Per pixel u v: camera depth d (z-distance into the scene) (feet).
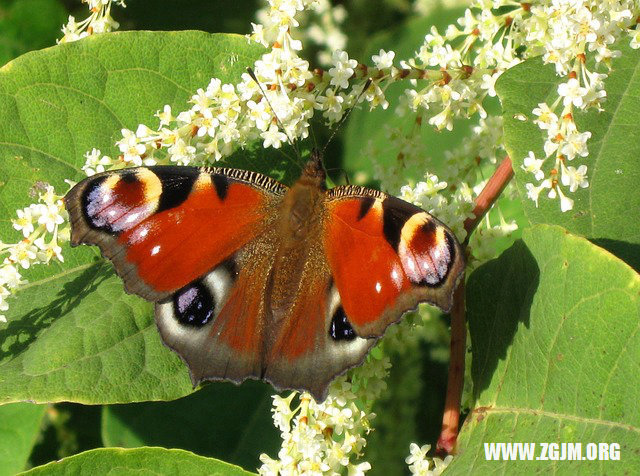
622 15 1.05
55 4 1.32
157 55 1.13
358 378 1.09
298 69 1.07
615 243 1.05
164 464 1.07
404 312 1.03
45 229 1.07
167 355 1.07
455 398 1.08
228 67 1.13
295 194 1.08
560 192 1.04
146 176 1.05
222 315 1.06
